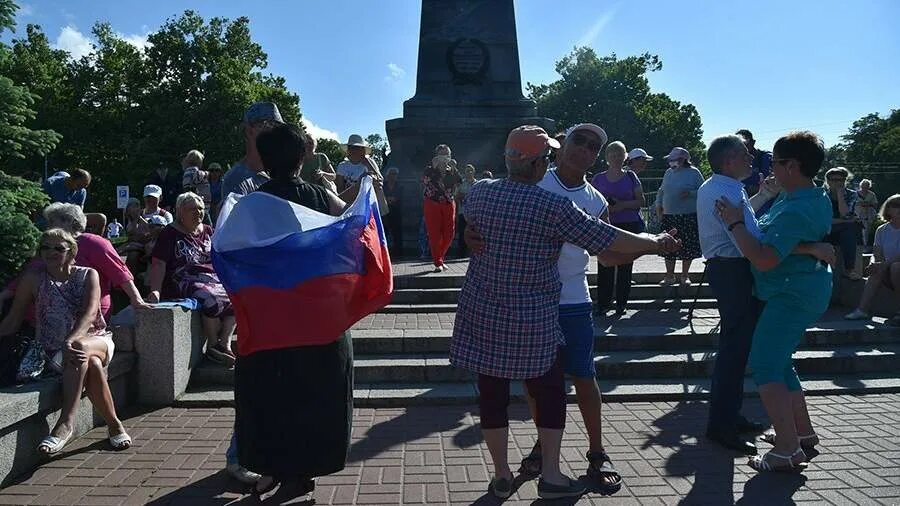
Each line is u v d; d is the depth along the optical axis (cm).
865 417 539
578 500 390
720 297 476
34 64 4522
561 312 404
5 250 731
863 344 718
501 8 1554
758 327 440
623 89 6191
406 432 511
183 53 4275
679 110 6506
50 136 900
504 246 365
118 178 4231
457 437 498
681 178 858
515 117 1534
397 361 642
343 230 362
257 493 395
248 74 4597
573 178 413
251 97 4225
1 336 480
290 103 4522
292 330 348
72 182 1199
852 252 885
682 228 858
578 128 409
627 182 805
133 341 574
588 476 419
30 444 443
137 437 499
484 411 391
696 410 563
